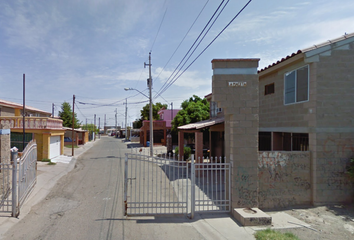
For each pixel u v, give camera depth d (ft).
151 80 76.13
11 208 23.47
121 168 50.21
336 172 24.93
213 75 22.84
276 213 22.61
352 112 25.57
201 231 19.01
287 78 31.78
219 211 22.40
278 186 24.36
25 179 25.03
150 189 32.01
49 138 58.03
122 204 25.58
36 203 25.93
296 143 30.76
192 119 76.59
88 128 188.96
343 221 20.77
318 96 25.49
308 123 26.23
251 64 23.02
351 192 25.00
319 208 23.85
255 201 22.52
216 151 57.67
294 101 29.91
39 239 17.37
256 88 22.90
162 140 121.49
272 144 35.63
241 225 19.94
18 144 57.11
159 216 21.84
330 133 25.22
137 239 17.49
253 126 22.75
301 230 19.02
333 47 25.86
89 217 21.71
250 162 22.61
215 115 58.95
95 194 29.68
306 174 24.91
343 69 25.79
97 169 49.47
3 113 72.28
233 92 22.71
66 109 151.33
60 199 27.55
